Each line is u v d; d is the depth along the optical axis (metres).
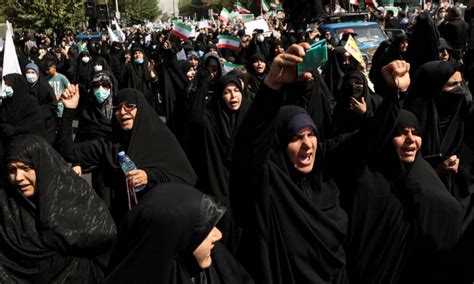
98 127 5.34
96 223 3.14
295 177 2.95
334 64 7.41
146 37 27.19
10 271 3.04
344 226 3.01
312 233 2.85
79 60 13.20
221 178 4.24
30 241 3.03
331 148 3.29
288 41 11.88
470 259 2.48
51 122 7.73
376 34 13.38
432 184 3.11
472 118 3.96
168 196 2.01
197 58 9.34
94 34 33.62
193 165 4.44
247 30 18.02
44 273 3.04
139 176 3.88
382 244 3.06
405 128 3.08
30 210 3.09
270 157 2.93
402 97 4.03
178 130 6.84
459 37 8.71
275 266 2.89
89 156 4.21
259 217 2.85
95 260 3.23
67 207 3.08
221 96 4.34
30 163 3.04
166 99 8.03
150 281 1.97
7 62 6.43
